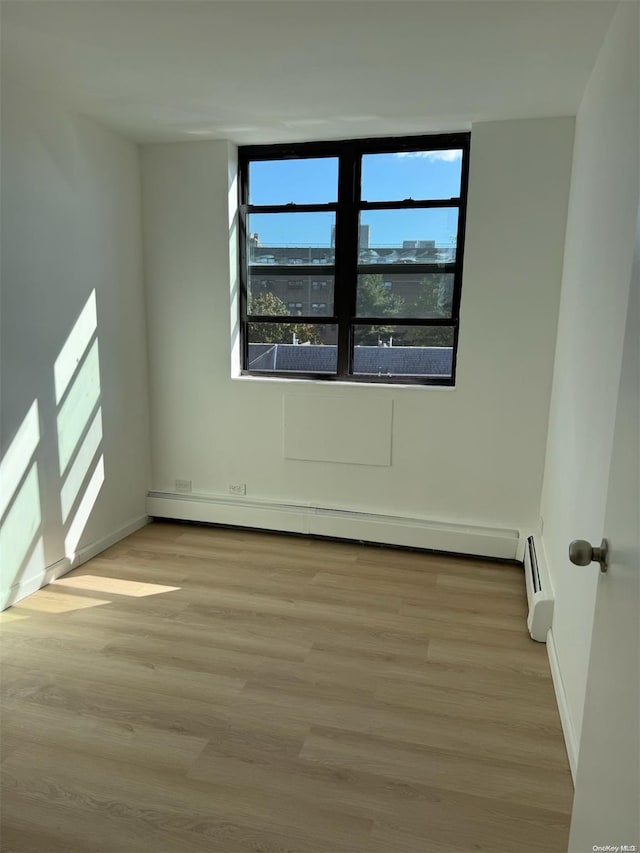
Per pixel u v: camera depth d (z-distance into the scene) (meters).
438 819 1.71
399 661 2.50
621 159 1.85
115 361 3.70
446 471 3.65
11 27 2.24
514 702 2.24
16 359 2.90
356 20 2.17
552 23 2.17
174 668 2.44
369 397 3.71
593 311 2.16
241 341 4.05
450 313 3.67
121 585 3.19
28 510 3.04
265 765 1.91
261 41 2.35
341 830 1.67
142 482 4.11
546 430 3.43
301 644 2.63
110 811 1.72
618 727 1.00
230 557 3.59
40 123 2.95
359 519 3.77
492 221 3.33
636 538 0.98
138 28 2.25
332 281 3.82
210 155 3.69
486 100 2.95
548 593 2.66
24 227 2.90
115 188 3.58
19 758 1.92
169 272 3.90
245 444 4.00
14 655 2.52
